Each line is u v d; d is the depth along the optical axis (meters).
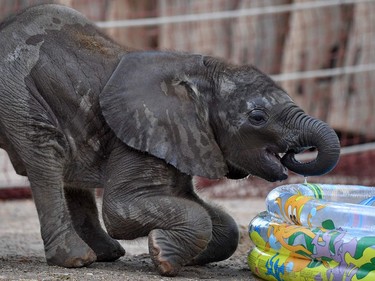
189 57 12.95
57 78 12.77
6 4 22.34
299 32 25.08
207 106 12.82
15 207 20.27
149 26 26.69
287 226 12.24
